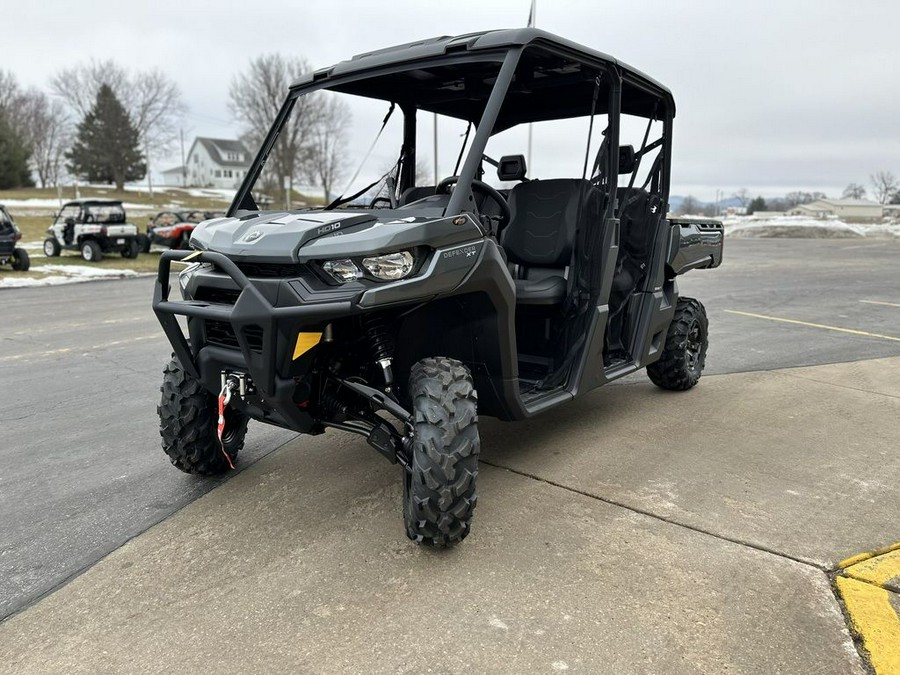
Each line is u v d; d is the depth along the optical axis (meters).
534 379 3.92
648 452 3.88
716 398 4.96
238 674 2.09
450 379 2.72
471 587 2.52
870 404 4.76
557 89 3.98
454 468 2.59
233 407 3.09
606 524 2.99
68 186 65.69
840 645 2.17
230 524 3.06
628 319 4.45
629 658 2.12
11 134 60.12
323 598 2.47
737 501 3.22
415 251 2.59
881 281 12.91
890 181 73.12
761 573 2.59
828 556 2.71
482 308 2.93
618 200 4.12
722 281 13.22
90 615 2.41
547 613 2.36
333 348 2.79
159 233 20.62
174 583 2.60
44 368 6.18
